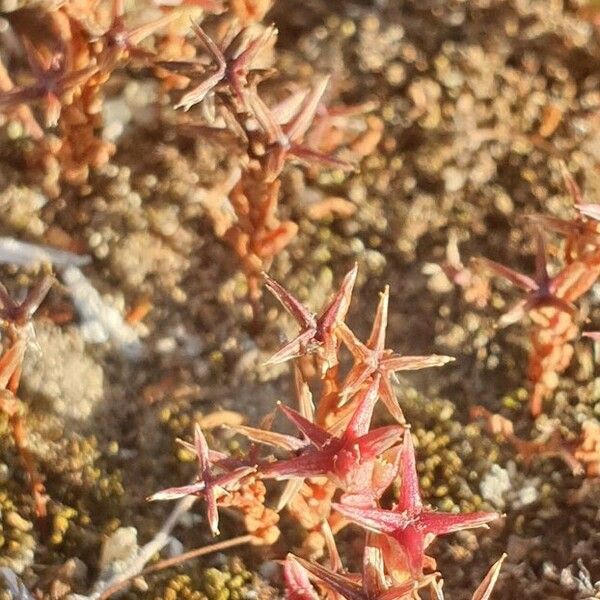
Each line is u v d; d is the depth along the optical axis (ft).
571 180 0.29
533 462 0.31
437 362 0.24
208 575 0.29
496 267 0.27
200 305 0.32
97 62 0.27
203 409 0.31
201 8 0.31
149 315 0.32
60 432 0.30
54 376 0.31
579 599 0.29
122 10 0.27
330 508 0.28
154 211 0.32
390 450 0.25
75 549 0.29
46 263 0.32
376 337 0.24
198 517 0.30
